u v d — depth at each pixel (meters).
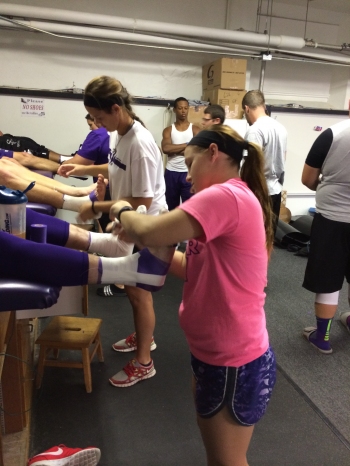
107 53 4.69
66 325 2.09
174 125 4.25
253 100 3.18
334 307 2.38
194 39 4.59
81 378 2.09
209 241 0.96
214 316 1.01
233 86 4.54
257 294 1.03
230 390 1.03
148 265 1.04
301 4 5.25
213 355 1.03
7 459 1.44
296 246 4.42
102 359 2.22
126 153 1.77
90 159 2.76
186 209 0.89
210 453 1.12
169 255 1.06
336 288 2.34
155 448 1.67
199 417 1.11
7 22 4.07
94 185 2.09
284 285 3.47
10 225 1.06
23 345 1.66
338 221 2.21
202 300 1.02
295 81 5.66
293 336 2.63
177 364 2.25
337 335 2.66
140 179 1.77
